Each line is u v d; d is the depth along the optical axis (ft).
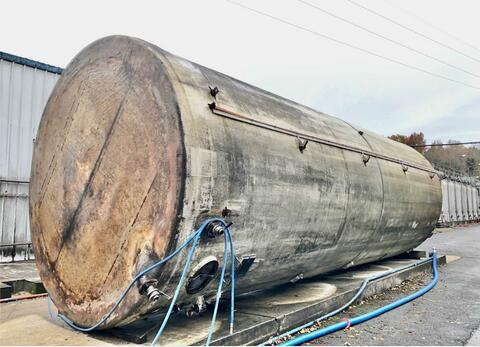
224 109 13.32
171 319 14.29
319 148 18.19
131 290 11.48
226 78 15.99
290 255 16.21
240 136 13.62
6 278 24.80
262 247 14.46
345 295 19.47
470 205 137.18
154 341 10.97
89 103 13.71
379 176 22.71
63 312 13.56
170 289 11.86
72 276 13.28
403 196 25.02
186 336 12.57
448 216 113.09
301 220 15.96
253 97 16.25
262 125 14.94
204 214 11.80
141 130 12.11
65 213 13.73
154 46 13.35
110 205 12.46
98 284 12.44
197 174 11.51
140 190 11.82
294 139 16.66
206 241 12.05
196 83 13.15
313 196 16.53
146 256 11.39
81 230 13.11
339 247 19.53
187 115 11.78
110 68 13.47
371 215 21.38
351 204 19.38
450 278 29.22
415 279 28.19
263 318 14.58
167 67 12.35
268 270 15.60
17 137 33.53
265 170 14.11
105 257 12.35
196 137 11.76
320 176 17.19
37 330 14.34
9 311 18.19
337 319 17.75
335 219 18.24
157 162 11.61
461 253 46.78
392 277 25.14
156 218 11.35
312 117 20.17
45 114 15.69
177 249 11.19
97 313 12.34
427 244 59.06
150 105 12.10
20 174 33.50
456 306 20.76
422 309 20.10
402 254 33.83
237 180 12.86
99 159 12.98
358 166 20.86
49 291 14.23
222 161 12.41
